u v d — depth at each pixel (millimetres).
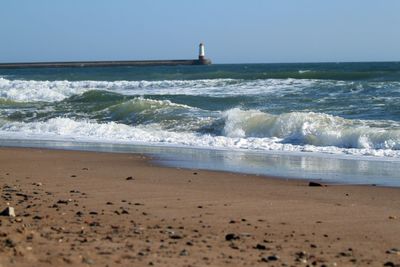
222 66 136500
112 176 13523
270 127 21625
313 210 9398
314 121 21297
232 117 22750
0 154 18188
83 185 12000
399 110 25875
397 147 18312
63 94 40375
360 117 24703
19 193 10836
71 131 25016
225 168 15133
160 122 25438
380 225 8289
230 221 8453
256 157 17391
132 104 28469
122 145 20734
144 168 15117
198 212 9133
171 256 6285
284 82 40719
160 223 8242
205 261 6137
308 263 6191
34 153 18453
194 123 24312
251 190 11562
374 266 6184
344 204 10023
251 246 6938
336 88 35469
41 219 8297
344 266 6156
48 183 12281
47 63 140625
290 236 7562
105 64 142750
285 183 12664
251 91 36906
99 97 35344
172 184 12305
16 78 70062
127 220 8406
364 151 18031
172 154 18172
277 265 6062
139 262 5984
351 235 7668
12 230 7168
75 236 7117
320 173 14273
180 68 120625
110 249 6480
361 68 84688
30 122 27938
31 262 5797
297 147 19234
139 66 144250
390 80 41500
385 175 13930
